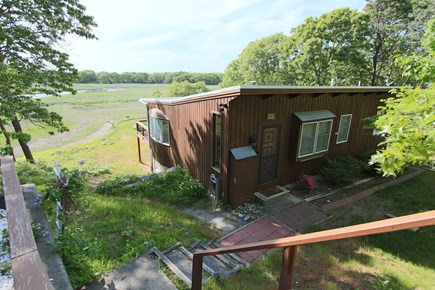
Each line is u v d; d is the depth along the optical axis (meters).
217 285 2.98
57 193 2.94
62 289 2.11
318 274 3.46
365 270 3.61
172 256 3.52
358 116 8.07
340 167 6.88
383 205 5.89
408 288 3.25
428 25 4.12
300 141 6.37
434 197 6.21
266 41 24.86
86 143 18.95
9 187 2.17
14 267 1.23
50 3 7.90
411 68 4.21
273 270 3.50
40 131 23.47
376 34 19.27
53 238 2.66
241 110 5.36
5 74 6.89
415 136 3.25
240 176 5.48
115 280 2.80
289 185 6.88
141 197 6.41
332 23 18.31
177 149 8.33
